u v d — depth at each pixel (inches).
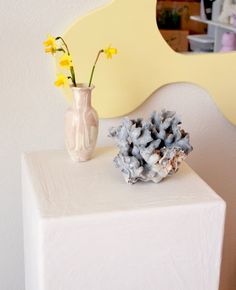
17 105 40.9
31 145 42.5
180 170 37.7
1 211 44.0
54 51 36.4
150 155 33.5
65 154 39.8
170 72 42.4
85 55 40.0
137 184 35.0
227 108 45.1
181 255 33.4
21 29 38.8
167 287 34.1
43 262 30.9
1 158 42.3
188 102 44.6
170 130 35.3
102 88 41.4
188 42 41.6
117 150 40.9
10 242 45.3
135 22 40.0
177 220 32.4
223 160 47.9
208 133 46.4
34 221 32.3
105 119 43.3
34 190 33.5
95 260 31.8
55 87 41.1
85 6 39.4
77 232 30.7
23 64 39.8
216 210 32.9
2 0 37.6
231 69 43.6
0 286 46.8
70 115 36.9
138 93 42.3
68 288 32.0
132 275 33.0
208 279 34.7
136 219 31.5
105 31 39.8
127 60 41.0
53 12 38.9
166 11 40.1
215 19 41.1
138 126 35.2
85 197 32.8
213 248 33.9
